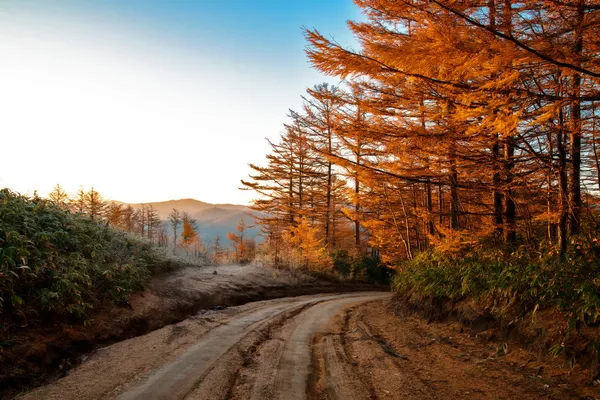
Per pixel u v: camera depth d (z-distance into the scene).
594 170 7.64
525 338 5.14
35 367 4.58
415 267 11.55
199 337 6.63
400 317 9.40
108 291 7.54
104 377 4.45
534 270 5.68
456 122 6.18
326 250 23.39
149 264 10.92
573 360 4.14
